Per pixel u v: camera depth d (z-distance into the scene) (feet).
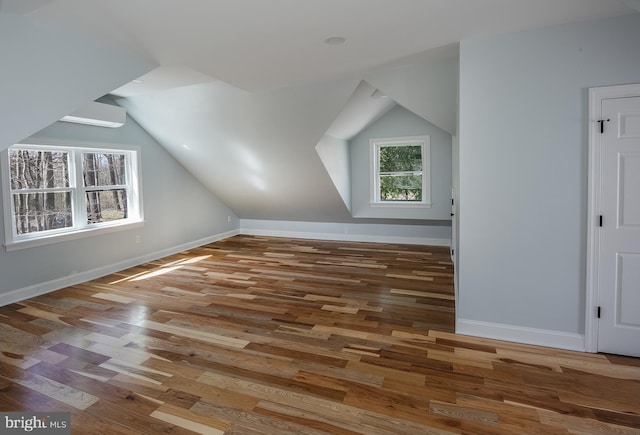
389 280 14.97
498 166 9.30
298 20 7.89
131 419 6.55
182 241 20.95
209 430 6.25
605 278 8.64
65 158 14.80
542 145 8.89
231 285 14.53
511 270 9.41
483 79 9.23
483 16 7.92
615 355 8.67
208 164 20.01
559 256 8.98
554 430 6.17
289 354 8.89
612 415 6.54
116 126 15.92
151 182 18.71
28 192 13.42
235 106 15.33
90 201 15.83
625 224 8.40
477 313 9.80
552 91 8.69
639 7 6.38
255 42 9.12
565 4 7.41
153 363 8.50
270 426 6.34
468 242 9.73
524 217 9.19
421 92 11.93
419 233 21.85
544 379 7.69
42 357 8.79
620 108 8.21
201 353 8.98
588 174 8.58
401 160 21.08
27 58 7.65
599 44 8.23
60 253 14.26
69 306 12.24
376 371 8.09
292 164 18.04
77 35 8.46
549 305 9.15
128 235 17.37
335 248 21.33
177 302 12.60
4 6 6.97
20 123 7.67
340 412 6.70
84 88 8.73
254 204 23.57
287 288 14.10
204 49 9.53
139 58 10.04
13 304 12.43
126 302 12.62
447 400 7.02
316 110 14.37
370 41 9.27
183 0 6.84
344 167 20.70
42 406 6.94
